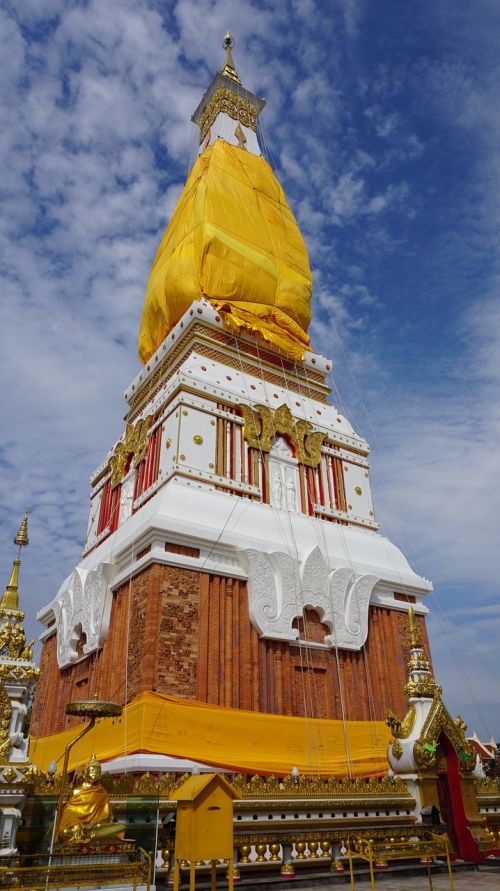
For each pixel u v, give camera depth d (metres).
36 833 9.27
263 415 25.58
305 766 16.55
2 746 8.77
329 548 23.27
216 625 18.78
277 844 12.41
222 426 24.19
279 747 16.78
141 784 11.77
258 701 18.58
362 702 21.14
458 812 15.12
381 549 25.34
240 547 20.19
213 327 27.45
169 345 28.17
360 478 28.12
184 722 15.70
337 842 13.17
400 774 15.59
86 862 8.73
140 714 15.39
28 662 9.56
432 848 12.66
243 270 29.64
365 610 22.47
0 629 9.73
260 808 12.70
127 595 19.88
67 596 24.47
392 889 11.09
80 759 17.05
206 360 26.14
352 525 26.27
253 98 42.28
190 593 18.66
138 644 17.88
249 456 24.47
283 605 20.11
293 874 12.06
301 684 19.95
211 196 30.84
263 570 20.20
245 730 16.48
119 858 9.04
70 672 23.45
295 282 31.55
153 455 24.62
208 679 17.83
